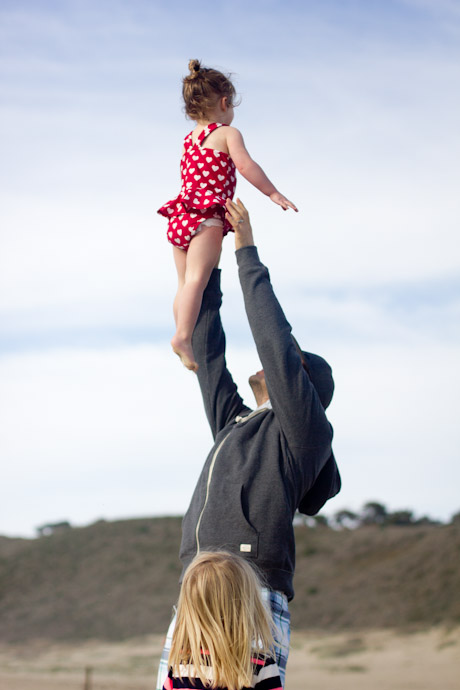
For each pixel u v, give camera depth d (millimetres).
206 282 3160
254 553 2584
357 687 21469
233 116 3469
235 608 2266
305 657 26875
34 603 39250
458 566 34188
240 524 2611
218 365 3115
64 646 32969
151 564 42312
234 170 3357
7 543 48562
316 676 23438
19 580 42156
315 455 2709
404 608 31984
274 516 2619
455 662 23719
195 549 2682
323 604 34656
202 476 2811
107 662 27953
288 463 2695
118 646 32281
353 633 30312
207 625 2246
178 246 3279
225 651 2219
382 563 37688
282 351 2682
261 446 2734
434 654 25062
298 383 2660
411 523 45750
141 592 39000
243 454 2738
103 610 37438
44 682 23703
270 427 2779
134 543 45250
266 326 2742
